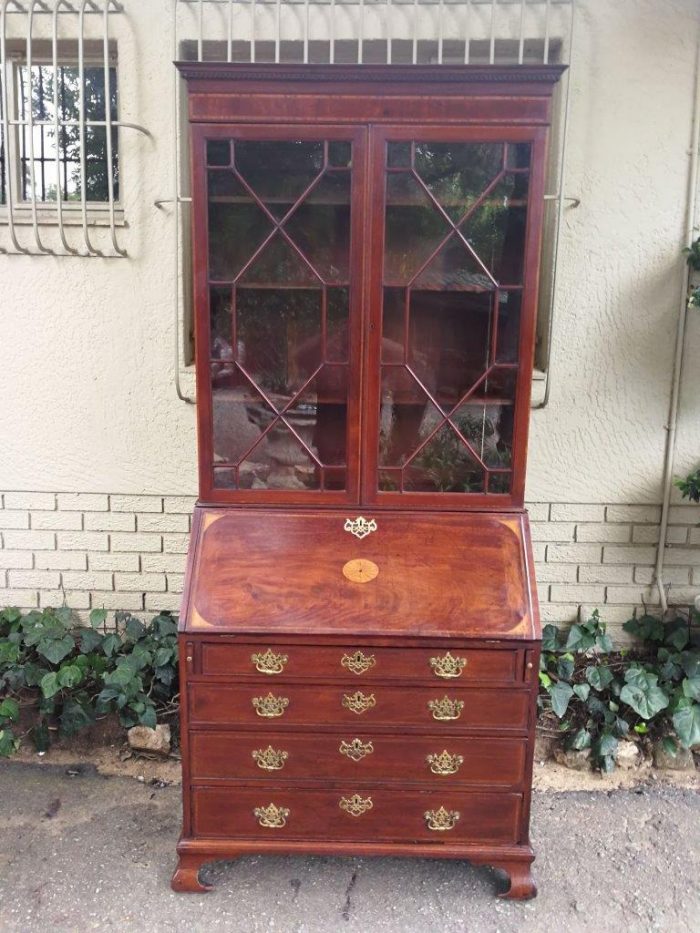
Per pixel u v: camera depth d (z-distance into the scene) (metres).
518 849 1.84
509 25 2.24
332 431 1.88
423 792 1.82
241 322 1.84
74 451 2.51
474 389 1.86
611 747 2.29
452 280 1.81
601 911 1.85
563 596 2.58
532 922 1.82
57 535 2.58
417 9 2.21
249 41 2.29
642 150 2.30
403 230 1.79
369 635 1.74
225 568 1.83
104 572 2.60
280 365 1.86
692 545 2.54
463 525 1.88
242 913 1.83
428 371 1.86
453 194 1.77
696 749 2.35
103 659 2.44
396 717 1.78
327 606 1.77
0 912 1.82
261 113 1.73
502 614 1.77
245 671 1.76
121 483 2.53
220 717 1.79
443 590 1.80
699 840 2.08
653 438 2.47
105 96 2.24
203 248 1.79
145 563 2.59
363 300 1.81
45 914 1.82
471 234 1.79
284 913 1.84
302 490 1.90
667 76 2.26
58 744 2.39
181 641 1.75
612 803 2.22
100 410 2.48
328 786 1.82
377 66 1.67
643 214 2.33
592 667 2.44
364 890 1.91
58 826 2.10
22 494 2.55
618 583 2.57
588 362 2.42
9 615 2.57
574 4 2.21
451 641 1.74
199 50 2.16
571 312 2.39
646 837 2.09
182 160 2.38
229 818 1.84
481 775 1.81
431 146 1.75
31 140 2.25
